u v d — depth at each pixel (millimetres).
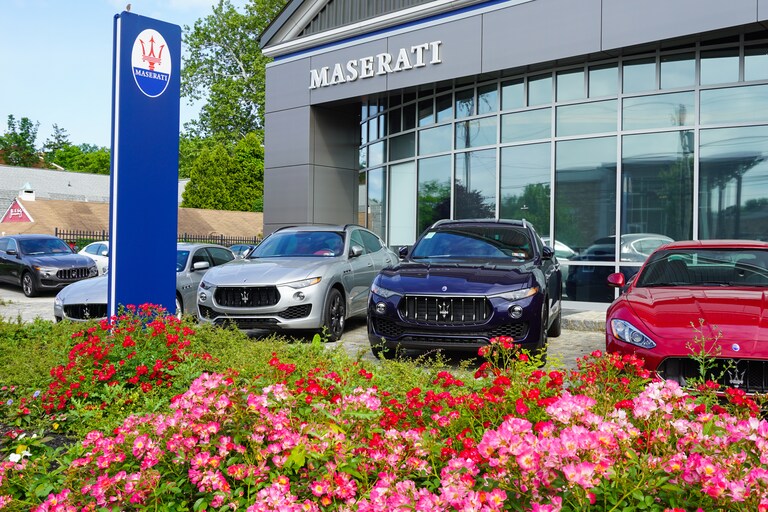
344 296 9516
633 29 11211
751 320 5062
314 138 16234
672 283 6289
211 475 2480
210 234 56188
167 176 7859
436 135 14875
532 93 13125
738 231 11117
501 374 3432
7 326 7141
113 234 7469
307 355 5137
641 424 2627
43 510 2584
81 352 5000
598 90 12352
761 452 2199
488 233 8672
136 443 2717
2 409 4656
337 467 2555
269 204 17000
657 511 2125
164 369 4902
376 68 14773
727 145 11203
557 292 9062
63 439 4309
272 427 2703
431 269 7516
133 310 6395
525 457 2008
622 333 5285
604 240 12281
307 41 15945
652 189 11836
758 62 10945
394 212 16031
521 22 12492
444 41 13594
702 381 3773
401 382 4211
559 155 12781
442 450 2693
